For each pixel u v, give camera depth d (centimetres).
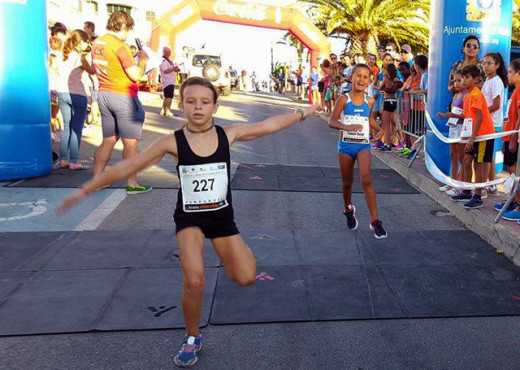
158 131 1169
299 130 1298
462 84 547
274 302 351
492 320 331
